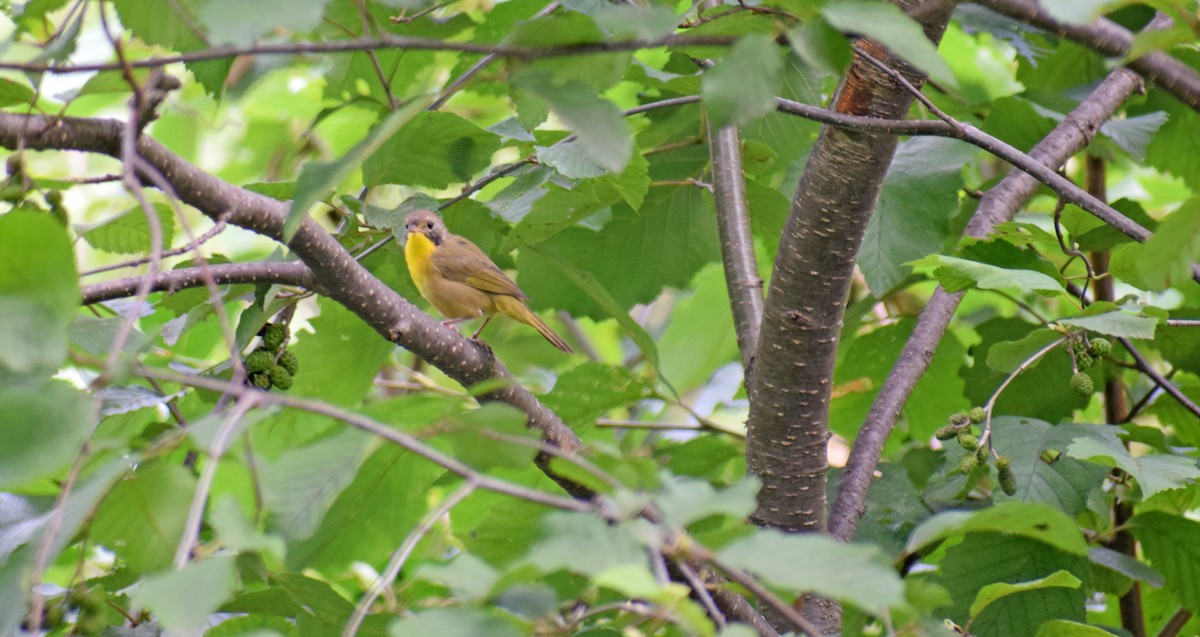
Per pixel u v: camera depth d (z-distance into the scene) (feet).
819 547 11.12
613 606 13.11
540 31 13.34
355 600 31.50
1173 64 16.93
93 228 23.50
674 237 35.32
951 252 33.99
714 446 31.24
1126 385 35.32
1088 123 31.04
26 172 18.12
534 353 48.55
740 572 11.80
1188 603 27.91
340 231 27.55
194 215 47.39
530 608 13.37
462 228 30.27
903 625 14.37
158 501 14.38
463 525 28.58
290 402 12.07
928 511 28.17
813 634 11.41
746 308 28.32
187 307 25.53
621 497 11.65
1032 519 15.23
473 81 15.78
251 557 16.70
